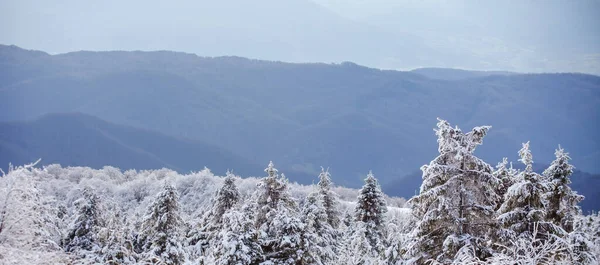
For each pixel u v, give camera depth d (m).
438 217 18.08
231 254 18.61
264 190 31.97
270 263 19.16
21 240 16.34
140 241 29.23
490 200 18.53
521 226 17.56
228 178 35.94
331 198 43.66
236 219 19.45
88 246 29.19
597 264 16.17
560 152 19.36
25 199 17.08
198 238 34.88
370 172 35.34
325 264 31.47
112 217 26.95
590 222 21.67
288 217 20.16
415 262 18.66
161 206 29.19
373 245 33.41
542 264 13.11
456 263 14.26
